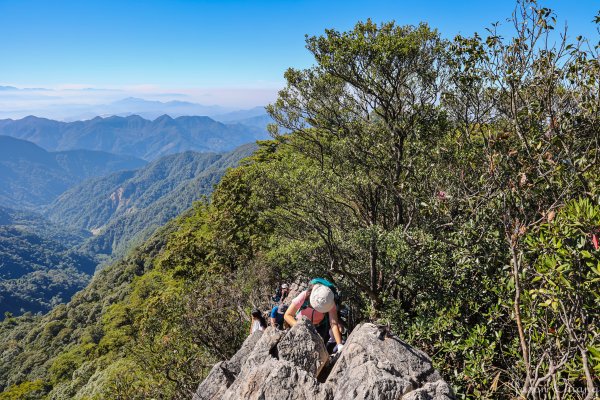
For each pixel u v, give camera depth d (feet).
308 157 64.44
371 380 14.76
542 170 21.30
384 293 41.86
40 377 333.01
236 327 59.31
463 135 32.73
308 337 18.97
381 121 59.11
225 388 23.59
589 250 15.35
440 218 39.14
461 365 26.96
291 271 60.13
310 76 57.88
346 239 50.96
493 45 24.21
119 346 204.33
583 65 21.86
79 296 529.45
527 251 17.60
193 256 124.47
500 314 23.54
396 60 48.57
